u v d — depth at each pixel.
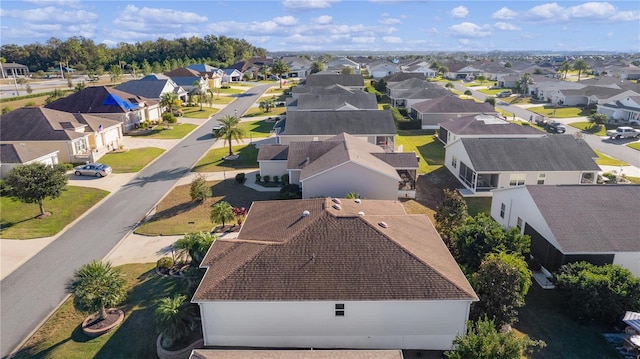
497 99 106.06
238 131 53.50
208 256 23.14
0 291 25.97
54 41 186.12
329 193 36.25
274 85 139.00
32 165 36.06
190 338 21.05
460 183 44.19
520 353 16.00
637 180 44.81
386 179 35.97
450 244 28.36
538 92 105.06
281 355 16.97
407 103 83.00
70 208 38.19
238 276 20.39
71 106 68.81
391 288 19.73
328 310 19.83
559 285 22.56
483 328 16.83
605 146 59.59
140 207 38.53
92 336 21.59
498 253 23.83
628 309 20.98
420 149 58.25
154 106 78.19
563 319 22.05
